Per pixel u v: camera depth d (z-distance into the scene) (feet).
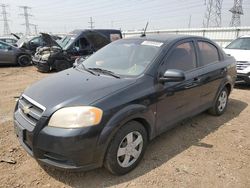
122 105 9.73
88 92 9.78
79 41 37.86
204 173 10.73
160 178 10.30
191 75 13.39
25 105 10.21
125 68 12.11
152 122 11.18
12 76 34.58
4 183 9.75
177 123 13.28
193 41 14.42
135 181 10.07
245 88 26.94
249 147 13.14
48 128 9.00
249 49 28.43
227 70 16.88
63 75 12.32
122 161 10.24
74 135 8.74
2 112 17.87
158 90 11.25
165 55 12.16
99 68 12.76
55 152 8.93
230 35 73.82
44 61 36.58
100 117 9.13
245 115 17.83
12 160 11.21
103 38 38.99
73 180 10.03
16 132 10.62
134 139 10.55
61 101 9.37
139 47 13.07
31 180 9.98
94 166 9.43
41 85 11.13
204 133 14.58
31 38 53.83
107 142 9.34
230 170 11.02
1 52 42.42
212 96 15.87
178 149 12.62
